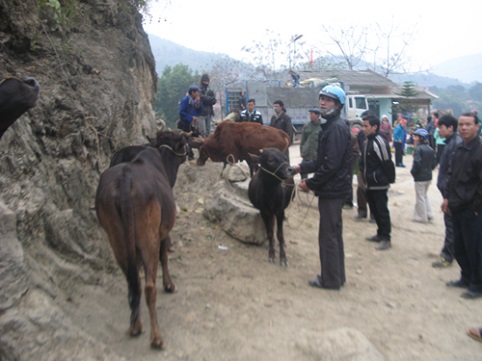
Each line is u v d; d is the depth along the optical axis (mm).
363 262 7012
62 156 5465
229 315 4820
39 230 4574
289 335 4469
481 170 5191
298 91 25219
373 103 35875
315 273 6434
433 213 10352
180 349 4047
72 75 6438
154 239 4062
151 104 10242
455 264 6914
